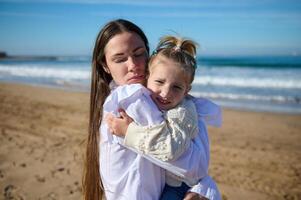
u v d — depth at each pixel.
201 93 21.31
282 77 28.31
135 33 2.37
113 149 2.13
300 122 13.48
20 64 63.22
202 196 2.12
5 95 19.36
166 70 2.13
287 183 7.29
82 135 10.47
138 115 2.04
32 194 6.11
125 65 2.32
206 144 2.20
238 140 10.70
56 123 12.10
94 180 2.47
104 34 2.38
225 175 7.64
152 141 1.98
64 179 6.81
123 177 2.12
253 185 7.11
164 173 2.19
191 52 2.37
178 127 2.01
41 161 7.86
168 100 2.13
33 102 16.89
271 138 11.04
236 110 16.00
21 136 10.11
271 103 17.95
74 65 56.00
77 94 20.38
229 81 26.70
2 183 6.53
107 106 2.14
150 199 2.12
